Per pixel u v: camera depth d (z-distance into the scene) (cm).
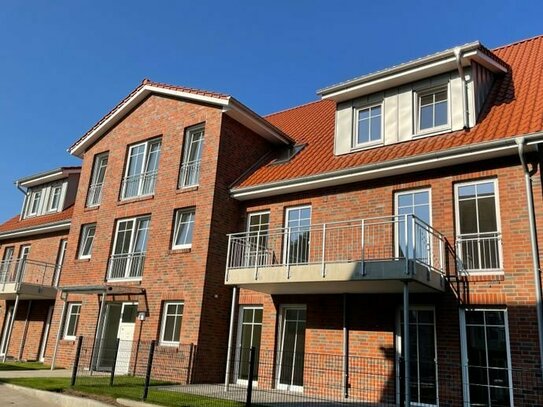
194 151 1577
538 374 901
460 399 970
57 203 2252
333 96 1391
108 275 1642
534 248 944
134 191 1697
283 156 1577
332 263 1052
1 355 2025
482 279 1008
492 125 1105
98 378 1292
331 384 1156
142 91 1756
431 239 1092
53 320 1772
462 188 1096
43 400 1074
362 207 1230
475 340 996
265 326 1323
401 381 872
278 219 1388
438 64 1204
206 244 1387
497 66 1270
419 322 1083
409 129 1249
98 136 1912
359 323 1159
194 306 1348
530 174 996
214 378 1334
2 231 2280
